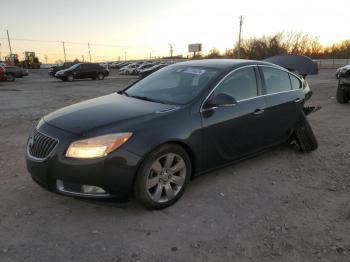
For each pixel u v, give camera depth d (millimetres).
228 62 5008
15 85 24125
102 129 3561
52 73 39031
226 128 4402
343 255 3131
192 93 4328
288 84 5633
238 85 4719
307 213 3873
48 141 3631
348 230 3535
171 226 3568
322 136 7152
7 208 3904
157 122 3781
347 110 10445
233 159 4695
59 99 14516
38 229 3494
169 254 3125
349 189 4512
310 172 5086
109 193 3564
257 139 4984
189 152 4090
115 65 78062
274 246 3254
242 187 4520
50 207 3928
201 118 4129
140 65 48250
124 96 4809
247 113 4672
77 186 3525
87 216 3742
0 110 10945
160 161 3811
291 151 6012
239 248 3221
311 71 7359
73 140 3492
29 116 9711
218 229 3525
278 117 5258
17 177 4781
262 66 5188
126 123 3676
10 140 6805
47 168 3576
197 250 3184
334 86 19516
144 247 3221
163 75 5105
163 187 3877
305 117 5965
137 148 3564
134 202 4031
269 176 4902
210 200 4137
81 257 3076
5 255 3094
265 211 3904
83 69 31125
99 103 4430
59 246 3227
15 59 64625
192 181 4664
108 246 3230
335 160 5617
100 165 3449
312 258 3090
